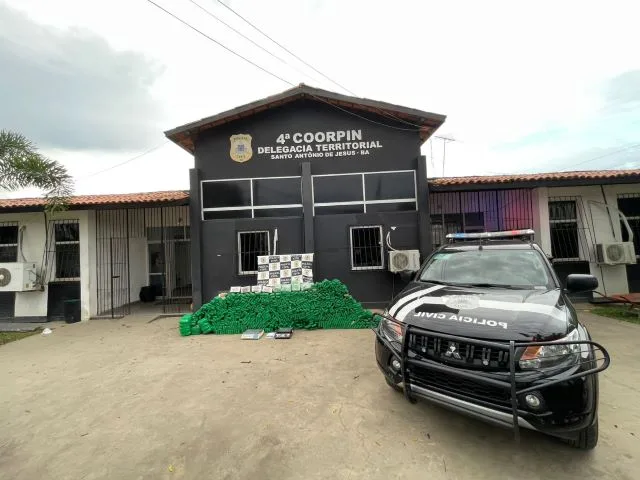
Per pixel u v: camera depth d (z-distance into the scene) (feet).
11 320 29.86
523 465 8.35
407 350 9.71
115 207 27.99
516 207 31.96
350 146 29.91
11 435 10.46
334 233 29.12
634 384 12.63
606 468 8.16
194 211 28.86
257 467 8.56
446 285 12.32
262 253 29.17
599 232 29.99
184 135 30.04
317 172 29.86
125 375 15.35
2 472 8.68
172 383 14.14
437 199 33.65
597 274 29.63
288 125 29.99
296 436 9.87
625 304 27.25
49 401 12.82
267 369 15.42
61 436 10.32
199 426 10.60
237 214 29.58
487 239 16.22
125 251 34.99
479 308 9.58
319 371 14.96
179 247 38.86
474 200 33.32
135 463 8.89
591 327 20.79
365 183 29.73
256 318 22.67
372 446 9.29
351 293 28.78
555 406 7.64
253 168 29.86
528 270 12.16
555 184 27.14
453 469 8.28
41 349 20.47
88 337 23.12
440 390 8.93
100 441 9.97
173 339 21.63
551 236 30.35
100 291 31.01
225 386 13.62
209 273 28.84
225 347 19.27
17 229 30.55
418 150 29.71
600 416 10.46
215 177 29.73
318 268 28.91
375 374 14.47
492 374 8.14
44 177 25.22
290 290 23.49
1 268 28.27
